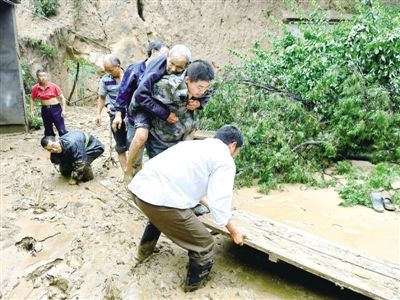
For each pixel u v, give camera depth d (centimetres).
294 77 655
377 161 588
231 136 301
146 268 348
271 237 344
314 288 325
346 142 584
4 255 375
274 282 332
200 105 350
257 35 1419
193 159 291
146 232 344
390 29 620
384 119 550
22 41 1012
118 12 1276
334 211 457
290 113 585
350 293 319
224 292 317
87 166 524
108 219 430
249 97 616
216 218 284
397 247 377
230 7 1420
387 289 281
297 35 875
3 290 334
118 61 523
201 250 303
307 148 580
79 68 1171
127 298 315
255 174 545
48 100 672
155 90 335
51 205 462
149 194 289
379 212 453
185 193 291
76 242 390
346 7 1335
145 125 349
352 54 620
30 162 605
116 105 438
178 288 324
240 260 362
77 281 341
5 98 780
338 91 606
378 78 616
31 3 1143
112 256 367
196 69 306
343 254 331
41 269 355
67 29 1163
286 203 479
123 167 505
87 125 877
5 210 449
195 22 1384
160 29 1345
